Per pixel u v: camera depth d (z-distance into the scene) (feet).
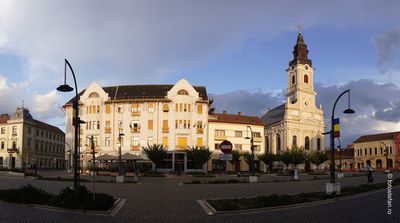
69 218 52.01
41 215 53.78
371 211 59.77
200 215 57.11
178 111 255.29
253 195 87.04
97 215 55.72
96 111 259.60
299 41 357.82
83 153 257.34
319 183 134.72
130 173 201.77
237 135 273.95
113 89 272.10
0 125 329.93
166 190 100.94
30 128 335.47
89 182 132.46
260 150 280.72
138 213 58.65
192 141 254.06
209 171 246.68
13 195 64.39
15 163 317.83
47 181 134.41
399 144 358.02
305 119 343.46
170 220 52.42
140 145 252.62
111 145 254.68
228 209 59.93
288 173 240.32
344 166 413.18
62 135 408.46
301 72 350.02
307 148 342.44
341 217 53.67
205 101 258.16
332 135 88.69
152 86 271.90
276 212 59.93
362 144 397.39
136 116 255.70
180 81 258.57
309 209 63.05
